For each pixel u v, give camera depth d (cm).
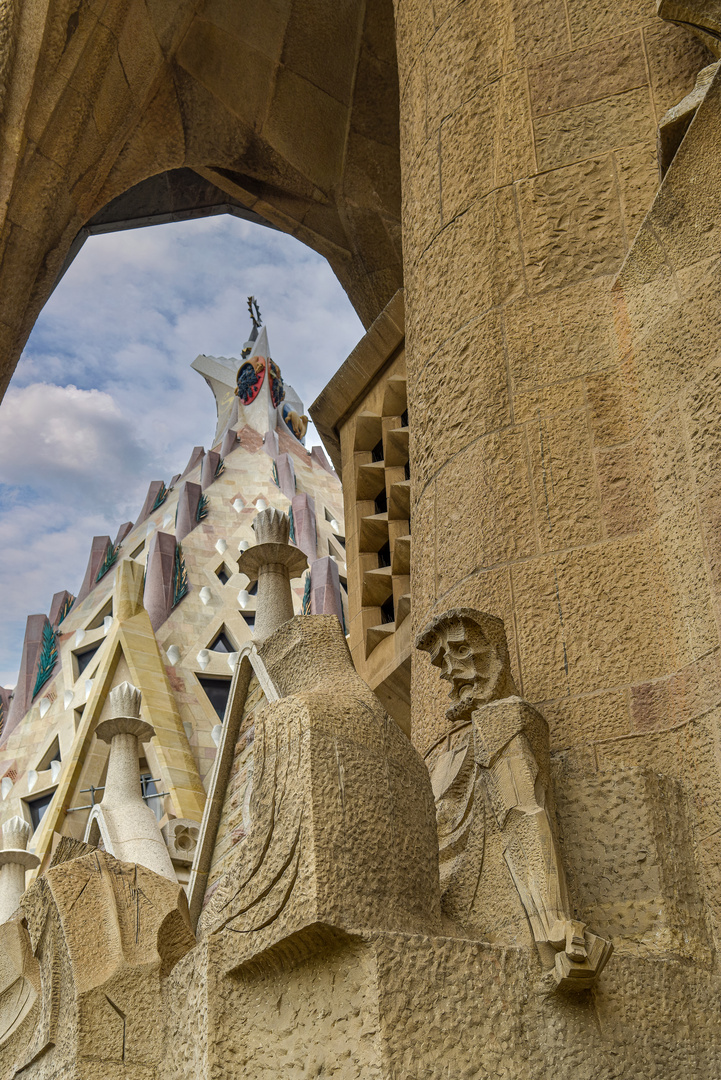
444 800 324
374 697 275
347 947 233
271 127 1040
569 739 330
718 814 299
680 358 352
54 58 831
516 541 371
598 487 367
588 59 444
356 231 1081
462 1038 230
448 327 430
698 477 331
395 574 898
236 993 246
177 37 961
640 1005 258
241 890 251
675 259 365
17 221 834
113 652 3077
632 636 338
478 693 318
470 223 439
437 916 255
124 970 280
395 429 944
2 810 3167
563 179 425
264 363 5091
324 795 246
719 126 350
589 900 298
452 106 470
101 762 2898
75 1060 264
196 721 3112
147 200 1147
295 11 988
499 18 472
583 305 399
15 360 854
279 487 4369
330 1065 225
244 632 3572
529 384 396
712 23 375
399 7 537
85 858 305
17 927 330
